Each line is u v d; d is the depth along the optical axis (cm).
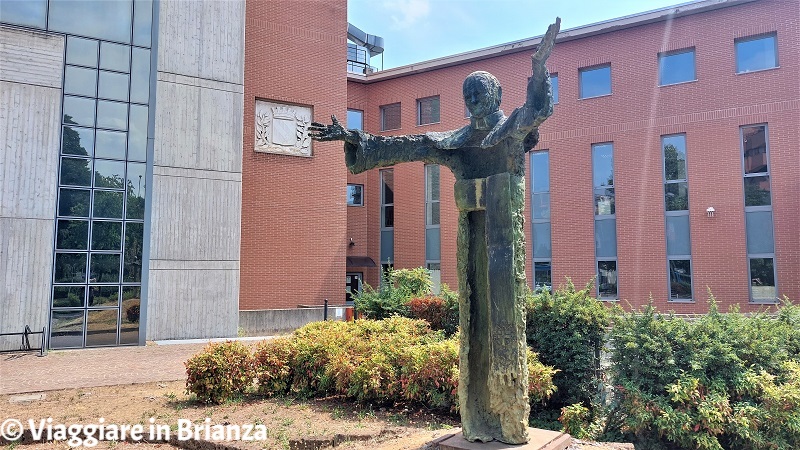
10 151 1511
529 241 2197
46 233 1533
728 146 1872
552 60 2208
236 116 1867
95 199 1603
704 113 1919
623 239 2011
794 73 1791
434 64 2450
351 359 888
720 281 1841
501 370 482
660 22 2020
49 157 1552
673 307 1906
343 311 2059
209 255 1777
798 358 759
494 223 496
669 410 682
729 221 1847
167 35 1767
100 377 1113
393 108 2617
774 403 654
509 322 483
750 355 725
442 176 2433
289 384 951
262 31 2122
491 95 513
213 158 1811
